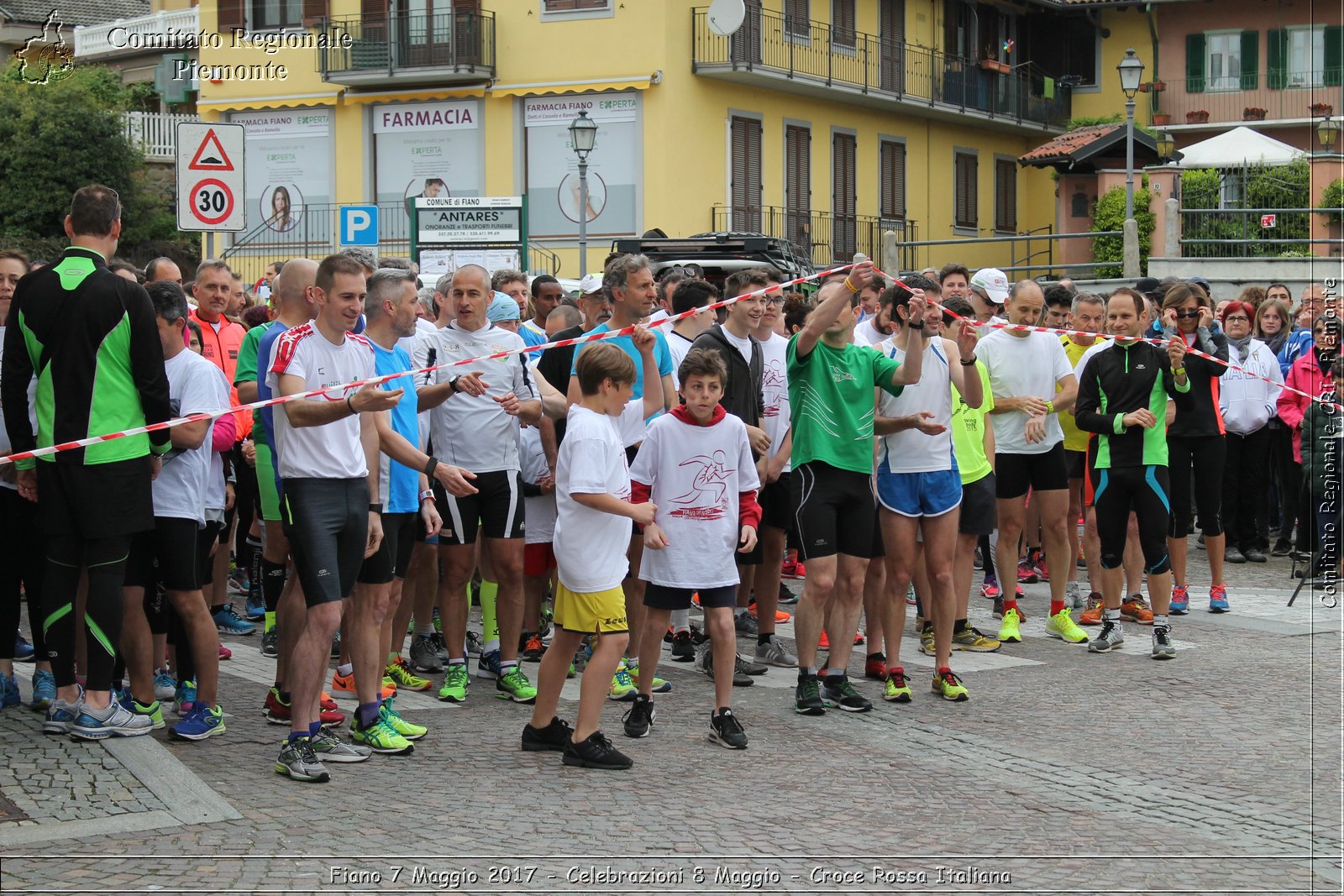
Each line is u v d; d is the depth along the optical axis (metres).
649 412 8.39
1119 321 9.52
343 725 7.48
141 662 7.24
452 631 8.16
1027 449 9.91
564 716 7.85
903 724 7.71
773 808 6.16
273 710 7.42
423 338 8.20
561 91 30.50
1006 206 41.69
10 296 7.66
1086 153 32.06
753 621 10.15
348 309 6.51
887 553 8.23
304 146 32.41
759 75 31.11
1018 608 11.02
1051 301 11.75
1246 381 13.79
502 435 8.01
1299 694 8.44
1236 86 40.62
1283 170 25.02
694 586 7.19
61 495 6.83
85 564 6.96
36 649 7.67
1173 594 11.11
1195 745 7.30
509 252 21.25
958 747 7.25
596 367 6.70
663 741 7.32
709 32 30.55
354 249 7.53
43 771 6.35
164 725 7.37
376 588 6.97
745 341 8.80
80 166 31.22
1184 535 11.02
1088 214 33.03
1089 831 5.93
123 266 8.58
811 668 7.93
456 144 31.38
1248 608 11.38
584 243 25.23
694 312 8.84
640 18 29.92
